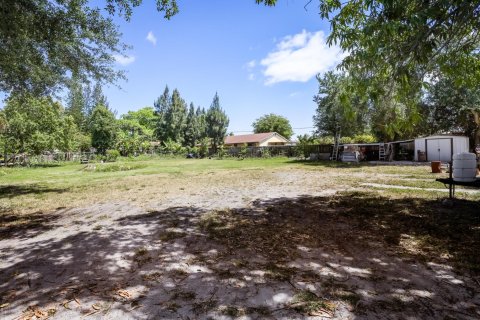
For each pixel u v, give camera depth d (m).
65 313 2.61
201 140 53.78
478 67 4.79
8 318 2.56
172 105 60.53
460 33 4.37
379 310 2.51
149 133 68.81
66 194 10.21
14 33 6.35
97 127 45.59
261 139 54.81
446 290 2.85
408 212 5.99
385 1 3.28
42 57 8.34
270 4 4.80
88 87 10.55
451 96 21.39
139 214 6.71
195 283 3.13
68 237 5.02
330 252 3.94
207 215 6.35
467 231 4.59
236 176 15.15
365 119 22.66
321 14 4.48
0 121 24.94
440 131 25.64
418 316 2.42
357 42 4.11
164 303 2.72
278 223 5.50
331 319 2.40
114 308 2.67
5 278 3.40
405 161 24.75
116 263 3.76
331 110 25.09
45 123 28.45
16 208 7.88
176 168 23.00
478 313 2.45
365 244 4.21
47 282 3.26
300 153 33.34
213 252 4.07
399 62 4.11
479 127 17.53
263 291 2.91
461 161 6.19
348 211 6.30
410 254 3.79
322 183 11.28
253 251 4.06
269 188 10.37
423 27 3.66
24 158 29.62
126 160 39.97
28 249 4.44
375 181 11.30
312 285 3.00
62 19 7.16
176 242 4.56
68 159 38.50
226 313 2.52
